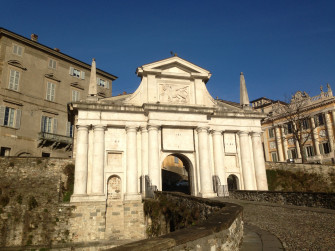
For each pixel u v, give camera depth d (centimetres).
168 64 3048
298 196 1861
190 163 2975
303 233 1062
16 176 2617
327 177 3559
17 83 3675
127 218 2581
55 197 2600
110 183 2762
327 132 4606
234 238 791
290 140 5225
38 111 3850
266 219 1456
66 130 4156
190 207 1533
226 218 767
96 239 2439
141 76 3053
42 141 3769
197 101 3044
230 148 3183
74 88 4362
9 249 2291
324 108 4681
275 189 3422
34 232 2403
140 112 2867
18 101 3641
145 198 2578
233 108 3297
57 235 2397
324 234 1020
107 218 2598
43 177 2680
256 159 3156
